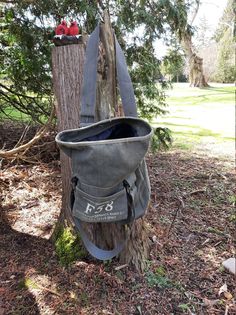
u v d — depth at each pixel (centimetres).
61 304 150
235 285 163
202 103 1018
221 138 541
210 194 282
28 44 296
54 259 178
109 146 116
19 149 263
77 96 155
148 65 303
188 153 433
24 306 150
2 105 381
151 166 362
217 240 204
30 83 333
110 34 138
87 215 125
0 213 241
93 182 119
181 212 243
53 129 328
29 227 219
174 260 179
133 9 265
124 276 163
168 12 261
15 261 181
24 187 294
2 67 325
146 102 341
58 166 336
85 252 172
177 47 319
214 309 148
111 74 142
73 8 251
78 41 152
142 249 173
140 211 137
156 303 150
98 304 149
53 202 263
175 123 687
